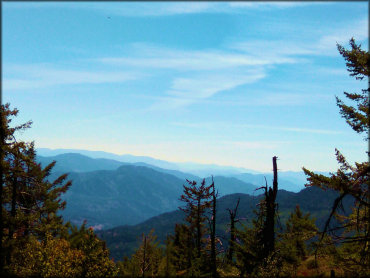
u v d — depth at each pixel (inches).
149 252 654.5
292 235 631.2
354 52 553.9
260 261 719.7
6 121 721.0
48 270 798.5
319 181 539.5
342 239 508.4
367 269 484.7
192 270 703.1
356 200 493.4
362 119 520.7
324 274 557.0
